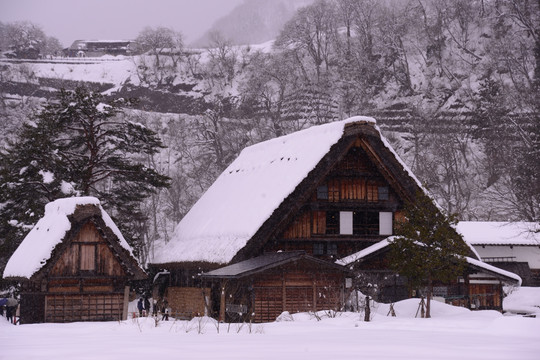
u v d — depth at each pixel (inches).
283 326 1133.1
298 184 1723.7
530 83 4382.4
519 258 2613.2
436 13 5684.1
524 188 2901.1
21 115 5147.6
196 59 6658.5
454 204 3481.8
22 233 1950.1
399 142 4057.6
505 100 4077.3
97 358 541.3
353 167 1840.6
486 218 3344.0
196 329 1083.9
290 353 585.3
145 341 753.6
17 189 1950.1
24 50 7249.0
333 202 1808.6
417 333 919.0
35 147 1962.4
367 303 1232.2
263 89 4842.5
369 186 1849.2
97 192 2114.9
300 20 5861.2
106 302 1668.3
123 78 6609.3
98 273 1649.9
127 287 1684.3
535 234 2591.0
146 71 6579.7
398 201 1856.5
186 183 3944.4
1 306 1969.7
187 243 2044.8
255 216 1729.8
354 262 1659.7
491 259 2591.0
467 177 3649.1
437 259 1401.3
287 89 4859.7
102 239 1664.6
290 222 1779.0
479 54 5098.4
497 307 1787.6
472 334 908.0
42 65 6894.7
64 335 940.0
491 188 3508.9
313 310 1531.7
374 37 5511.8
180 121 4798.2
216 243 1806.1
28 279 1578.5
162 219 3767.2
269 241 1745.8
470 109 4392.2
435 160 3673.7
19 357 561.9
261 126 4163.4
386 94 4918.8
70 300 1633.9
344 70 4847.4
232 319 1590.8
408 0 6087.6
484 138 3919.8
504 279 1753.2
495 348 654.5
